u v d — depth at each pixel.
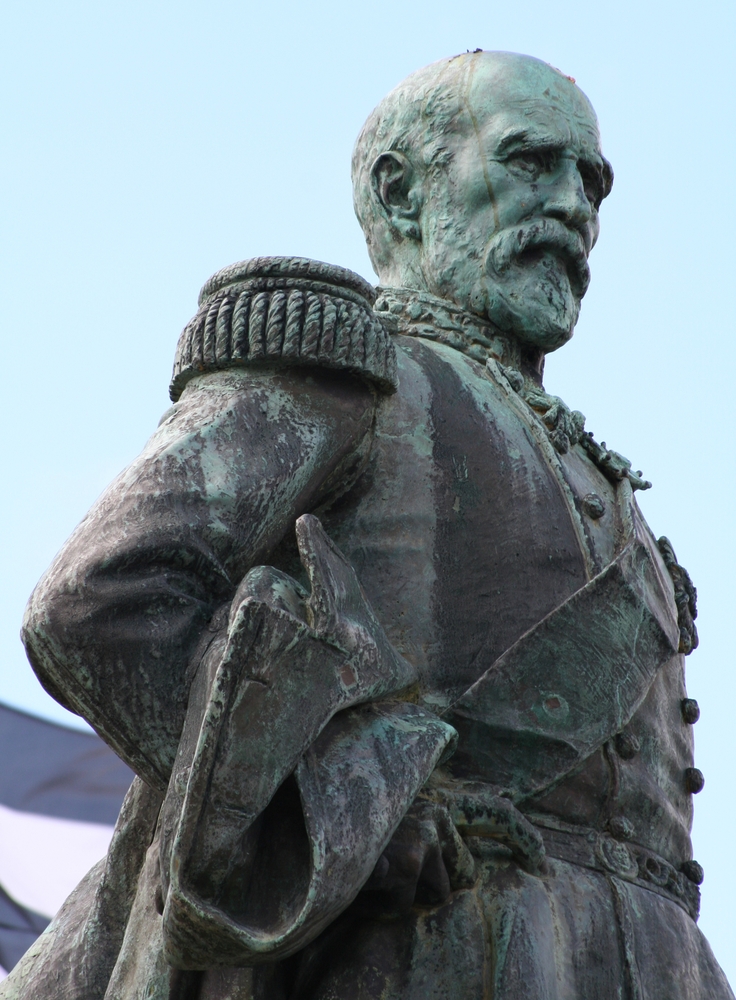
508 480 4.71
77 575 4.01
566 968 4.13
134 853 4.48
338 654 3.87
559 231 5.35
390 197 5.64
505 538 4.60
